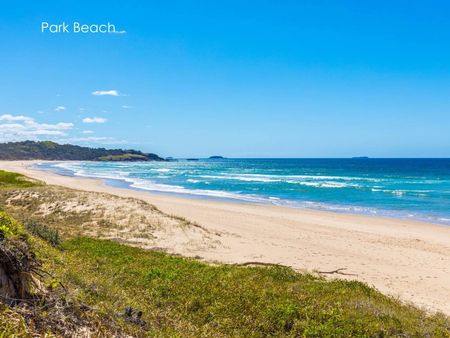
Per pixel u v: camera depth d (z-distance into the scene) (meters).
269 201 48.59
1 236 5.62
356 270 19.09
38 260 6.80
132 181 75.62
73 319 5.53
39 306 5.30
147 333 6.57
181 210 35.75
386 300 12.95
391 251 23.89
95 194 29.30
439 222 35.69
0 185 35.50
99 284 8.27
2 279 5.12
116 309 7.05
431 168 151.00
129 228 22.92
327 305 10.45
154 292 10.48
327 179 85.62
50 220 23.53
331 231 29.59
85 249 16.08
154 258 15.59
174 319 8.73
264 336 8.95
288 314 9.62
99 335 5.56
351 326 9.28
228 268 14.74
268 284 12.32
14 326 4.68
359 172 120.12
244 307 10.00
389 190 61.78
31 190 29.39
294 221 33.19
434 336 9.86
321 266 19.14
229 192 58.00
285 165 191.25
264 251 21.22
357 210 42.28
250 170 130.12
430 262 21.66
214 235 24.08
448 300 15.66
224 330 8.91
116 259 14.80
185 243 21.30
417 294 16.14
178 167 154.75
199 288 11.08
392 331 9.55
